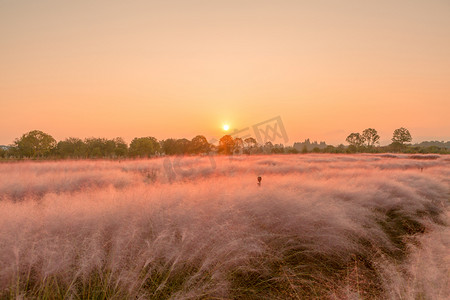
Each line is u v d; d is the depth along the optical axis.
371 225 4.75
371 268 3.33
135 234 3.11
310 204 4.74
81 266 2.59
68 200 4.68
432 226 4.75
